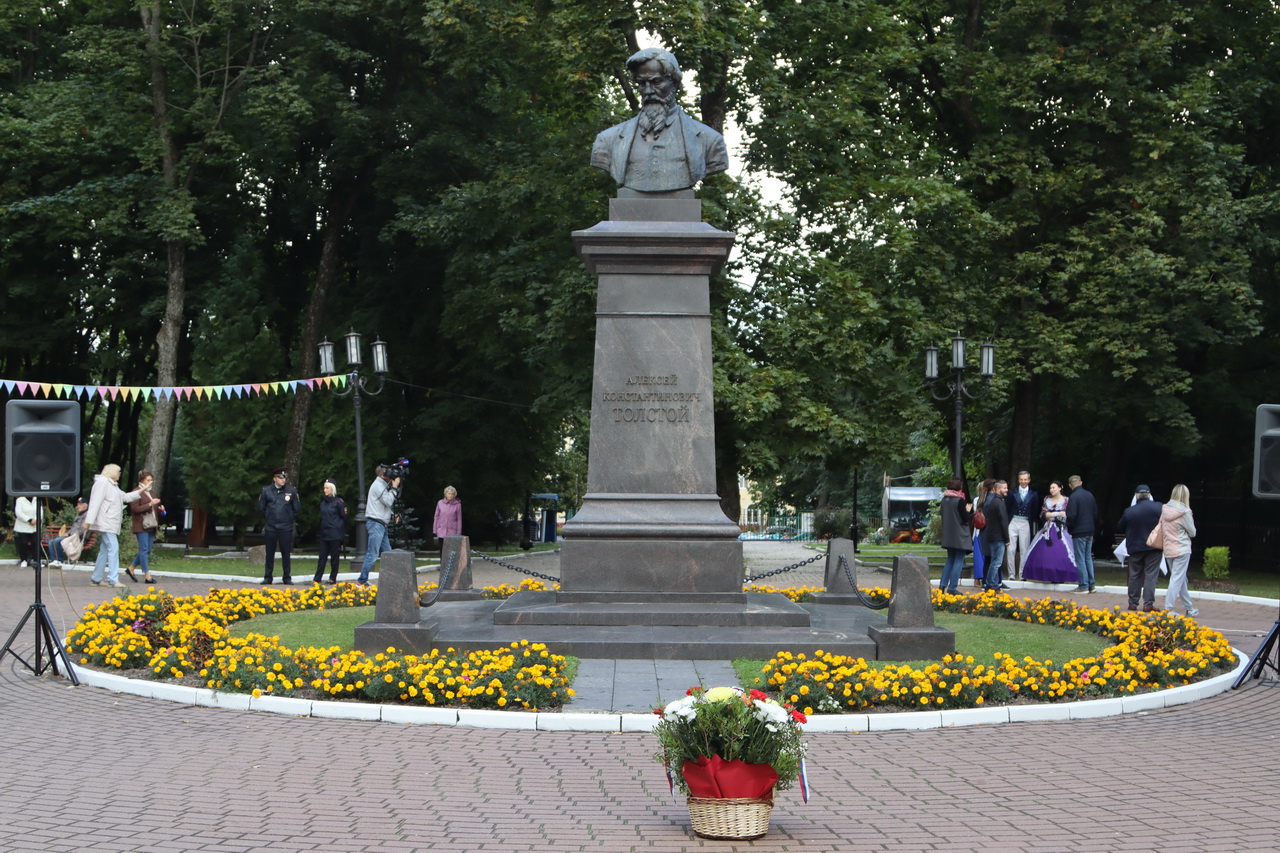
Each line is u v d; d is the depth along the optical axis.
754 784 6.29
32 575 23.56
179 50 31.08
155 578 23.06
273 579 22.80
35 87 31.33
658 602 12.95
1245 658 12.93
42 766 7.87
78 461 11.50
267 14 30.91
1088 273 28.00
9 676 11.37
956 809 7.01
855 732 9.22
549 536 49.25
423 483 35.75
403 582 11.45
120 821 6.58
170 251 30.75
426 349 35.19
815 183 25.97
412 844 6.20
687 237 13.38
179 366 36.44
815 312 24.75
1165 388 26.98
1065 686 10.20
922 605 11.70
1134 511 17.75
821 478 67.69
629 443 13.35
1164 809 7.04
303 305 37.09
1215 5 29.00
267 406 32.88
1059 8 27.47
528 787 7.38
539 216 27.38
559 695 9.55
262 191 35.00
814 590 17.45
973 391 26.95
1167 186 26.84
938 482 50.09
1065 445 34.25
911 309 25.73
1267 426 12.23
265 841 6.23
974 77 27.86
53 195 30.95
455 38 26.50
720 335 24.28
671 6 23.03
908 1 27.83
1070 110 28.00
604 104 26.47
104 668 11.45
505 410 35.34
